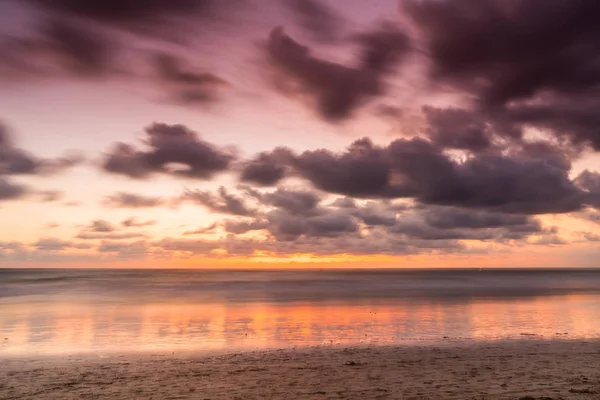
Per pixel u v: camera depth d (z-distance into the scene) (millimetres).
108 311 37125
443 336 23375
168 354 18266
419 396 10398
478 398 10070
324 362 15641
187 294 62500
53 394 11266
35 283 100750
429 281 120000
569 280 124375
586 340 21078
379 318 31547
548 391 10617
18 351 19219
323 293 64500
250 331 25594
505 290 68750
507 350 18094
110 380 12836
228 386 11836
